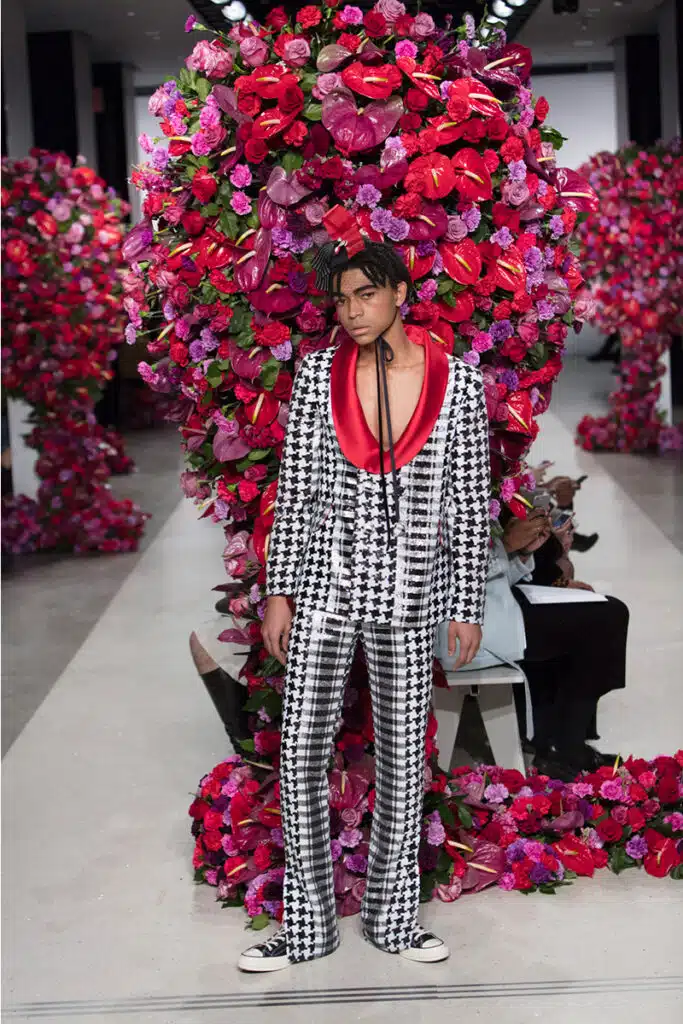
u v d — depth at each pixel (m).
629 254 8.69
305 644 2.63
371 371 2.58
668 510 7.22
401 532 2.57
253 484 2.89
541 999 2.61
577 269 3.08
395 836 2.74
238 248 2.74
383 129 2.63
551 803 3.21
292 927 2.77
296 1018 2.57
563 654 3.48
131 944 2.89
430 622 2.65
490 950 2.80
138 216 12.58
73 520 6.84
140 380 11.23
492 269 2.81
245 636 3.00
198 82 2.81
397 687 2.64
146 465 9.45
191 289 2.84
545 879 3.05
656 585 5.71
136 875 3.23
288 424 2.64
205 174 2.76
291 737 2.68
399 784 2.71
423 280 2.80
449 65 2.76
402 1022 2.54
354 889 2.97
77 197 6.77
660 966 2.72
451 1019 2.54
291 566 2.67
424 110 2.76
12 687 4.71
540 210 2.84
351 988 2.67
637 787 3.24
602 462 8.76
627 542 6.52
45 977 2.76
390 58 2.76
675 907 2.98
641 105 11.86
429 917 2.96
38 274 6.71
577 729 3.58
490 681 3.33
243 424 2.86
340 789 3.03
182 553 6.77
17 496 7.08
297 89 2.63
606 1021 2.53
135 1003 2.65
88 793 3.75
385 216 2.66
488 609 3.30
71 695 4.61
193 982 2.72
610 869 3.18
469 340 2.88
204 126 2.74
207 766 3.93
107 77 12.24
